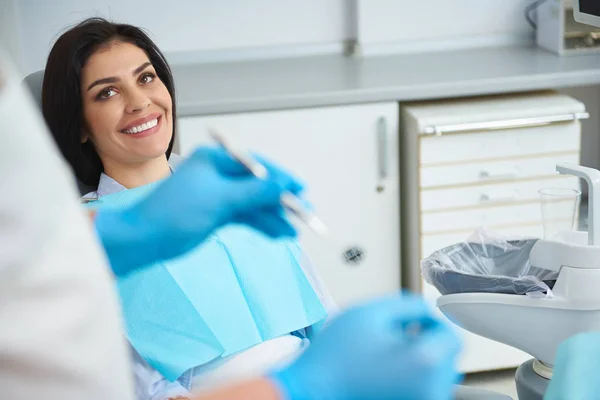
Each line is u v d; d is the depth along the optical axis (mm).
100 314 490
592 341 1304
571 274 1452
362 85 3027
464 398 1613
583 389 1286
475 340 2965
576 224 1579
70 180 507
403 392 534
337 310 1959
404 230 3176
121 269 814
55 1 3418
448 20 3584
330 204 3049
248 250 1841
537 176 2969
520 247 1707
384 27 3555
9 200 453
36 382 480
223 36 3559
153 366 1661
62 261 477
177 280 1742
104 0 3453
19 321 470
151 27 3508
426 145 2900
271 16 3561
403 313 569
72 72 1878
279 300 1822
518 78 3010
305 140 2990
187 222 777
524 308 1477
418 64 3354
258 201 786
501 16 3602
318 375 549
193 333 1708
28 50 3439
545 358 1539
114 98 1879
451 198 2957
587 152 3736
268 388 552
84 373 485
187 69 3465
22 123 451
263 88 3061
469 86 2998
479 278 1528
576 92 3674
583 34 3352
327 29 3604
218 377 1714
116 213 821
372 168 3037
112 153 1904
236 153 808
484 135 2912
